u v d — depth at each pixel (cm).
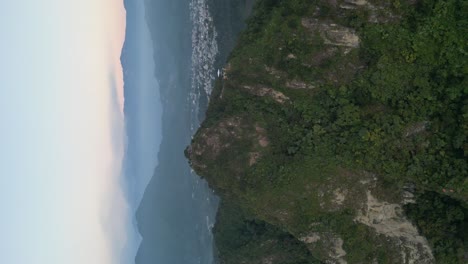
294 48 3825
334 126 3634
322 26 3700
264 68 4028
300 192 3650
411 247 3431
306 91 3834
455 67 3169
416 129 3316
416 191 3356
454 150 3166
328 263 3838
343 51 3616
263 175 3825
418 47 3300
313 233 3766
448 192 3134
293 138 3816
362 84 3544
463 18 3192
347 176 3541
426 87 3291
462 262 3219
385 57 3419
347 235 3619
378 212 3541
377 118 3453
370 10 3484
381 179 3466
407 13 3366
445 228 3291
